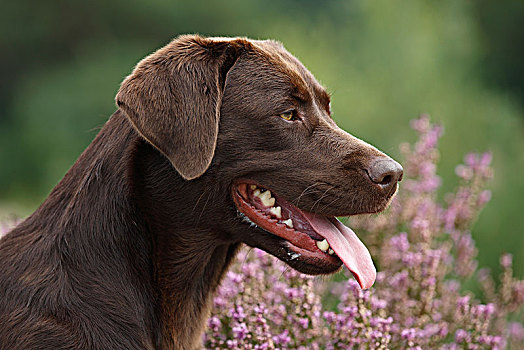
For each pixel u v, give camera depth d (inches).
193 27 1534.2
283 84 237.8
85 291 227.1
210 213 237.3
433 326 332.2
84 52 1507.1
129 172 233.8
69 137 1368.1
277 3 1549.0
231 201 237.3
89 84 1398.9
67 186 243.3
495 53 1127.6
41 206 246.1
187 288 246.5
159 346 241.9
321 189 233.1
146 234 236.7
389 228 364.8
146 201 235.6
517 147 713.6
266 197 243.0
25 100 1440.7
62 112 1379.2
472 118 743.7
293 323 289.1
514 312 389.4
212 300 263.3
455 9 1008.9
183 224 237.9
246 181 237.0
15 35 1531.7
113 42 1499.8
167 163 232.5
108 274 231.0
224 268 263.1
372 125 801.6
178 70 228.7
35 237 236.5
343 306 307.3
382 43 927.7
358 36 1015.0
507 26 1125.7
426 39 912.3
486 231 589.9
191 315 252.8
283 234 236.2
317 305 301.1
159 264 239.8
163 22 1535.4
